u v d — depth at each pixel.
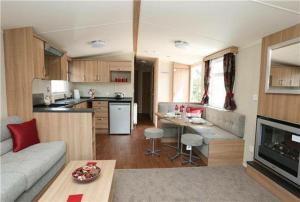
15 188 1.64
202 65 5.41
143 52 5.55
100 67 5.46
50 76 4.03
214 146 3.18
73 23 2.75
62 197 1.53
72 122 2.96
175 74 6.29
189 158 3.44
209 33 3.05
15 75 2.80
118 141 4.57
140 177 2.76
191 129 4.10
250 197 2.30
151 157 3.57
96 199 1.51
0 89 2.73
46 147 2.55
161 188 2.47
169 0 2.07
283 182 2.29
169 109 4.86
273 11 2.04
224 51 3.87
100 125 5.26
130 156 3.61
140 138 4.86
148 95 8.96
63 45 3.91
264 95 2.79
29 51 2.75
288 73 2.34
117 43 4.49
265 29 2.54
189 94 6.41
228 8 2.09
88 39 3.80
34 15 2.32
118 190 2.40
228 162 3.25
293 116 2.29
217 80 4.55
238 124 3.27
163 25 2.96
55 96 4.59
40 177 2.11
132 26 3.16
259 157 2.79
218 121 3.97
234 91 3.69
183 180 2.68
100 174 1.92
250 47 3.20
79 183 1.74
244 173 2.93
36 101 3.68
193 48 4.18
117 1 2.14
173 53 5.16
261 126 2.78
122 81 5.74
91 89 5.81
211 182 2.64
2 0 1.90
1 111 2.75
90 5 2.20
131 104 5.27
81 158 3.01
